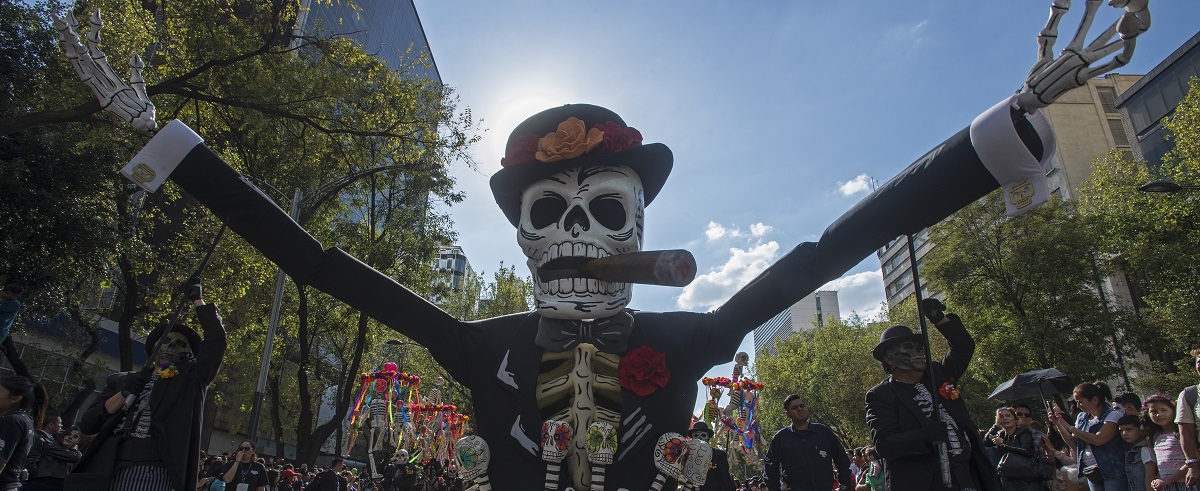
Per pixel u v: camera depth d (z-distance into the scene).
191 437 3.82
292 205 14.64
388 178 18.50
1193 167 19.91
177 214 16.91
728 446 5.22
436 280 20.83
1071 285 20.70
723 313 3.07
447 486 19.53
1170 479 4.89
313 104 14.52
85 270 11.12
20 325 10.57
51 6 11.17
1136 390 23.58
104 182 11.21
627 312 3.20
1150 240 20.44
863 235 2.59
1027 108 2.28
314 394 28.00
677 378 3.05
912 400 3.80
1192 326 19.08
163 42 13.70
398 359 27.89
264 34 13.52
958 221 22.47
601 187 3.16
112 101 2.72
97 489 3.66
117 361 23.81
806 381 36.66
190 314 14.70
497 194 3.41
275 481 11.25
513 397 3.04
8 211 9.50
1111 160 23.05
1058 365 20.00
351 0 14.84
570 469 2.94
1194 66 29.70
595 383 3.01
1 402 4.47
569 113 3.41
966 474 3.67
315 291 19.19
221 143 15.52
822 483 5.38
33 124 9.84
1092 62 2.15
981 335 22.16
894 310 35.50
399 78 16.53
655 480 2.87
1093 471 5.65
